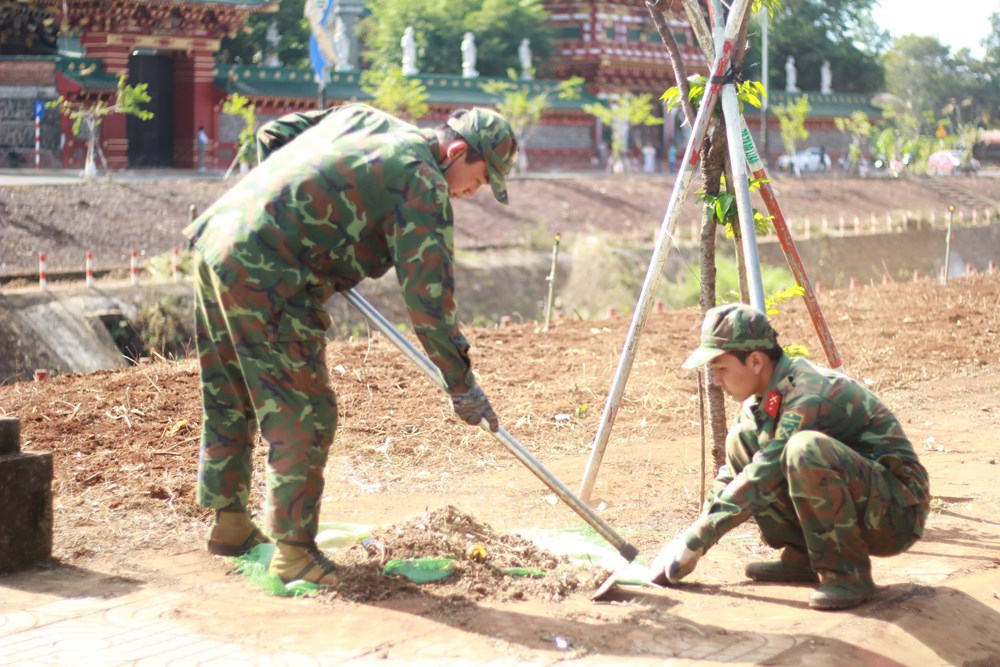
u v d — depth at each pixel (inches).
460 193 202.1
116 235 1179.3
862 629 179.9
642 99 2116.1
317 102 1934.1
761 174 246.2
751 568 207.3
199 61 1823.3
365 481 279.1
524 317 1244.5
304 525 192.9
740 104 249.1
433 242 185.5
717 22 242.7
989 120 4522.6
